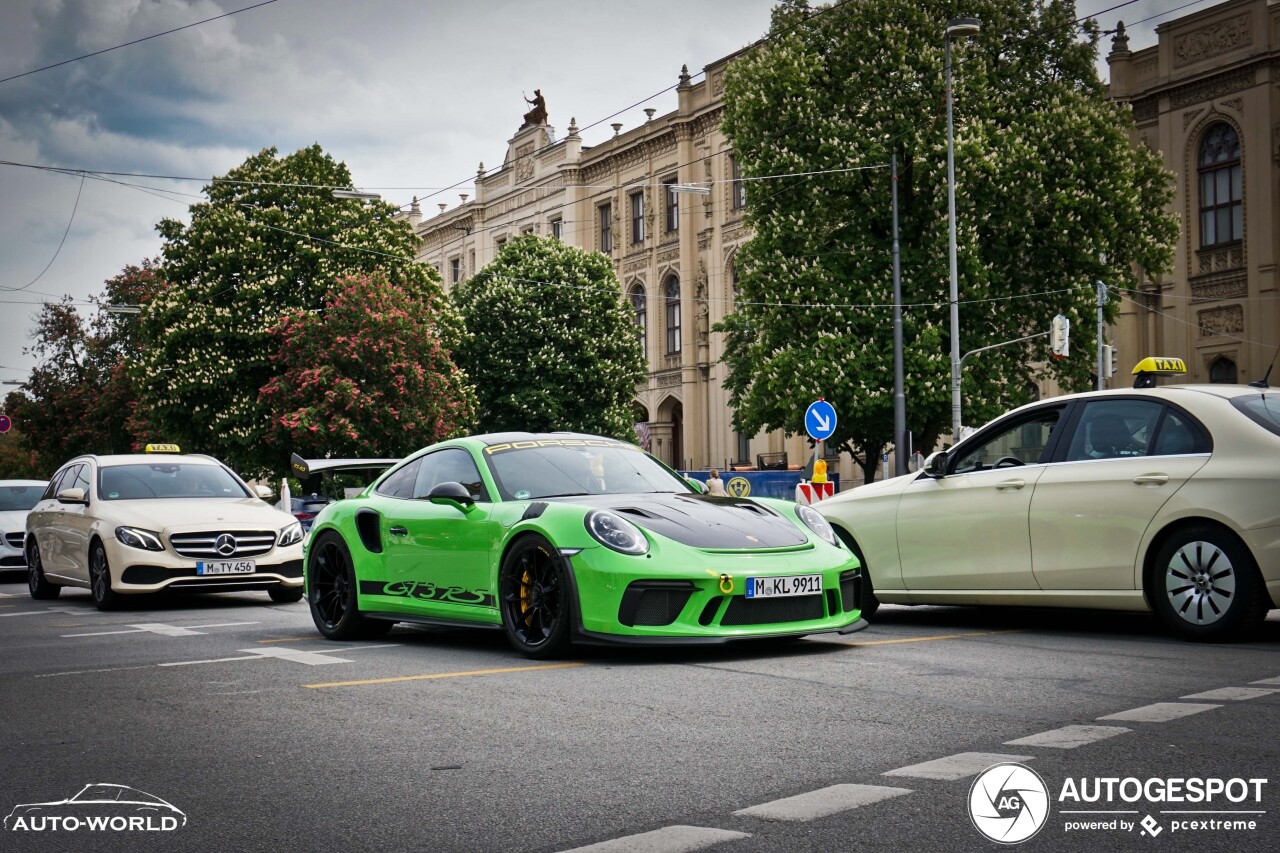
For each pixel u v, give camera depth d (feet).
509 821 12.64
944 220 90.33
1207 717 16.96
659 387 176.86
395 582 28.37
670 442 178.40
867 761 14.80
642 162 179.42
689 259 169.89
